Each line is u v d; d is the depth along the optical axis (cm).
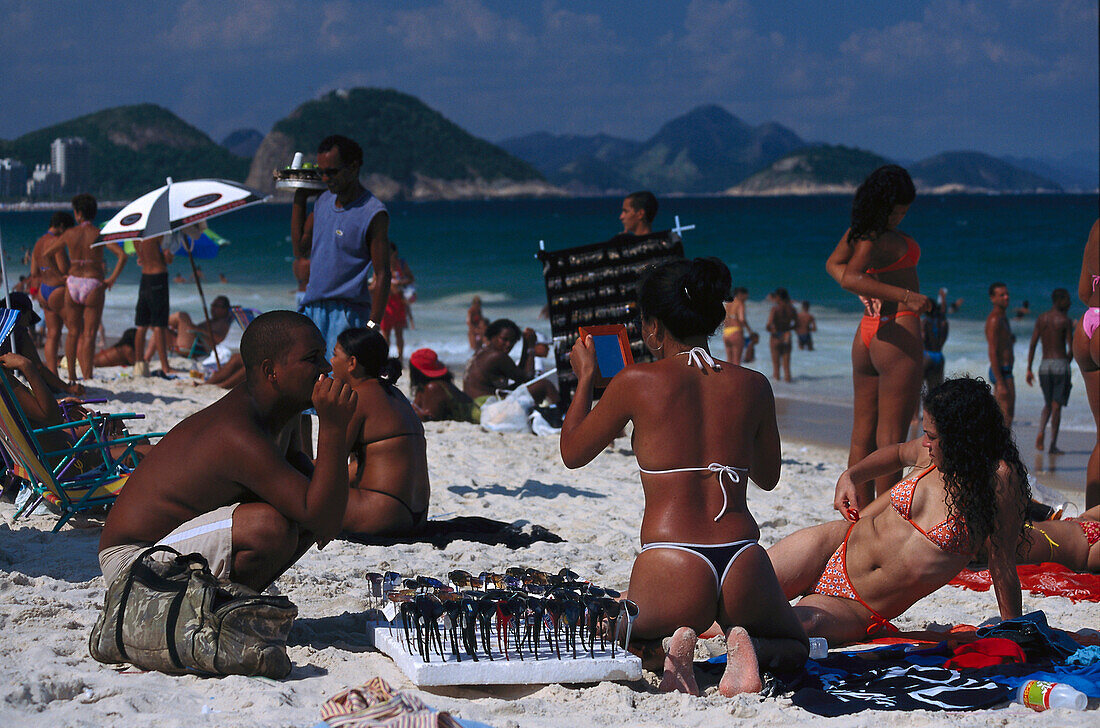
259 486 347
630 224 841
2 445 546
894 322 602
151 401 1003
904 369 602
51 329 1120
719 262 371
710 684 364
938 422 402
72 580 443
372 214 624
